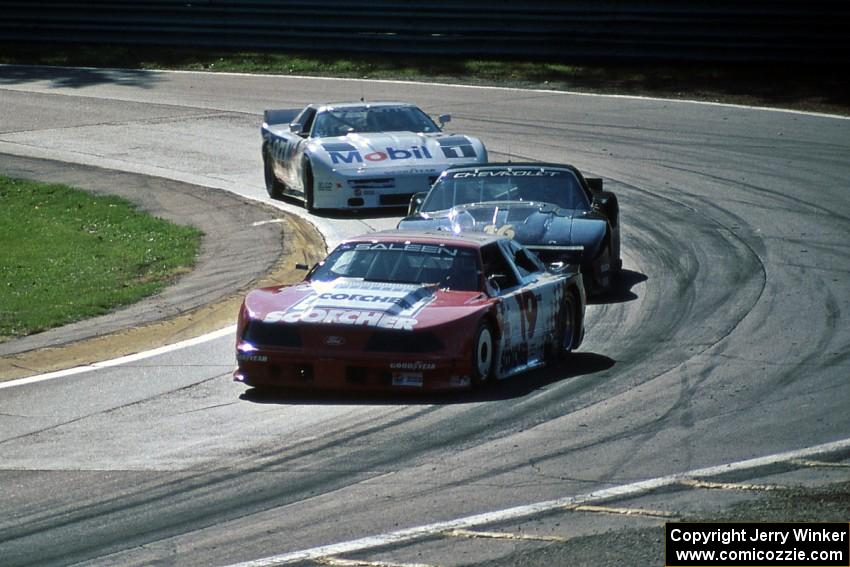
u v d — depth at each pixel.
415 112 73.00
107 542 23.20
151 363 39.66
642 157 83.06
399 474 27.27
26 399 35.25
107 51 131.75
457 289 36.53
